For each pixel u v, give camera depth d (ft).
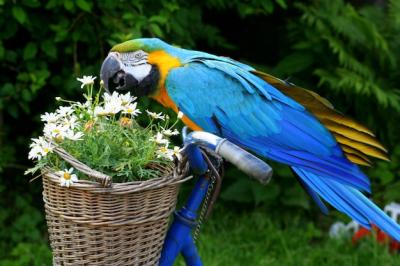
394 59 23.32
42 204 23.48
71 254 9.95
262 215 22.86
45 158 9.96
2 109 22.36
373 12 24.07
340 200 13.80
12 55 20.77
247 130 14.38
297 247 21.61
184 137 10.54
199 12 22.56
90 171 9.45
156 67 14.44
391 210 22.38
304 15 22.56
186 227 11.19
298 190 22.86
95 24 20.59
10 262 20.49
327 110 13.73
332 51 23.24
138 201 9.73
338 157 13.67
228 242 21.49
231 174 23.49
